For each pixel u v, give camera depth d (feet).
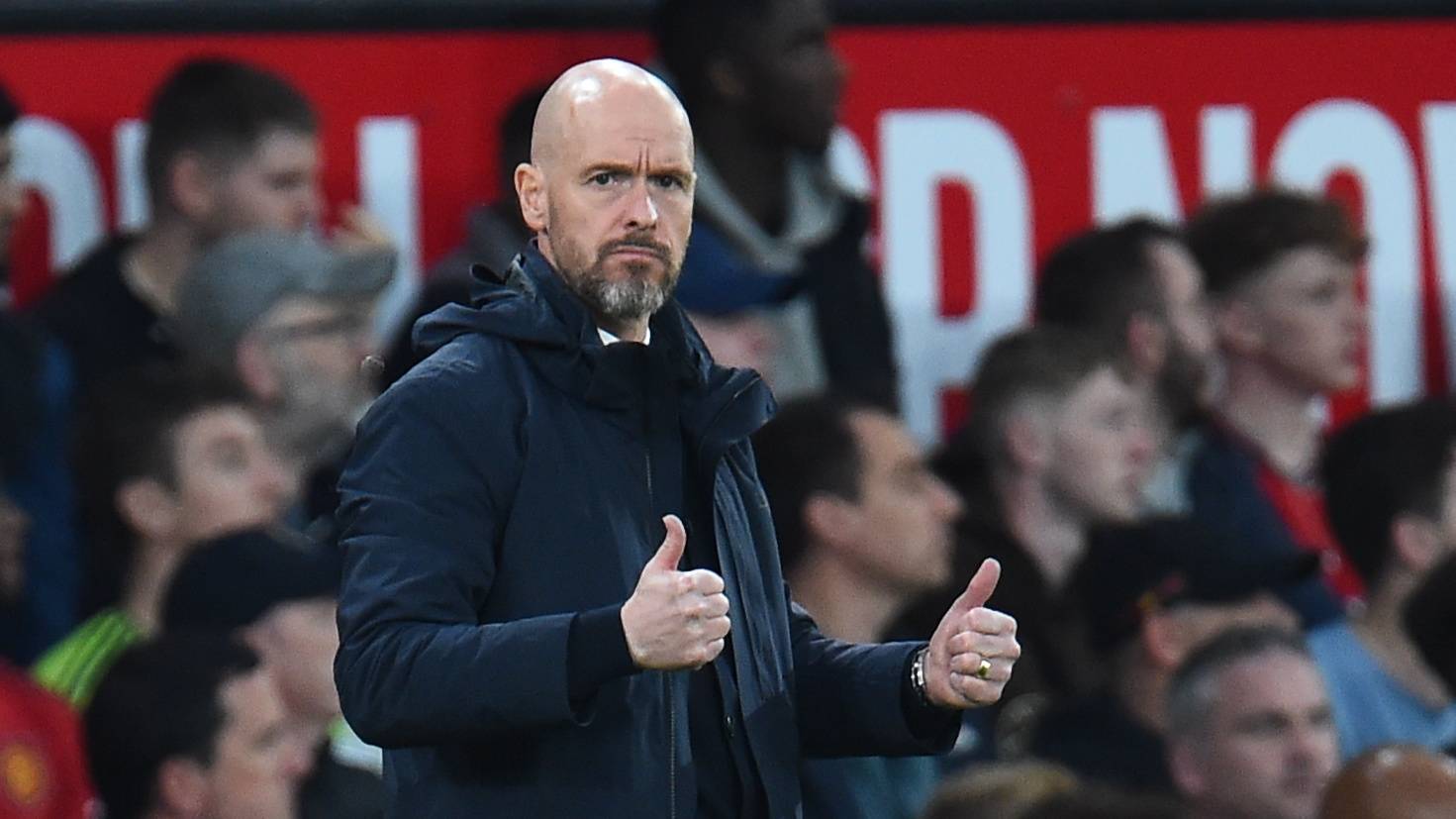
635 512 41.29
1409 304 93.30
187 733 72.02
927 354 90.79
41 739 70.79
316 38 88.63
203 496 79.71
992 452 85.66
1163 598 80.94
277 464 81.10
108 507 79.56
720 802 41.96
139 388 80.38
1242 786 77.77
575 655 38.11
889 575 76.28
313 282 82.43
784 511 76.13
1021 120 92.73
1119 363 87.81
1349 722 83.41
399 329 83.56
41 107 86.43
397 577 39.55
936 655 42.39
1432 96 94.58
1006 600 81.15
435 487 40.14
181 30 87.71
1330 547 88.33
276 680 74.08
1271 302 90.27
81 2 87.15
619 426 41.63
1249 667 77.77
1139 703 80.33
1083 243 90.89
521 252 42.78
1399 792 69.82
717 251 83.35
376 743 39.34
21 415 79.36
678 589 37.99
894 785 73.31
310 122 86.63
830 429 76.54
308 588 75.20
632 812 40.55
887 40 92.32
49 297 83.76
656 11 88.69
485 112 89.04
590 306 41.63
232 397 81.00
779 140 86.28
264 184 85.25
